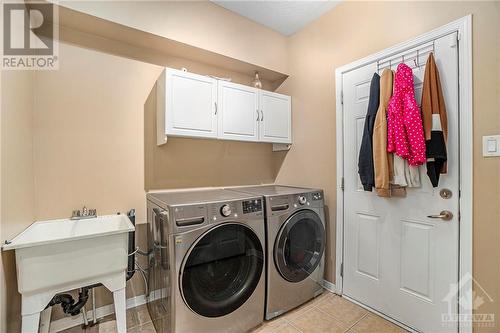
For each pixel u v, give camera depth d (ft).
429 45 5.21
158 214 5.31
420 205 5.33
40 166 5.40
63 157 5.68
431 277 5.15
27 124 4.93
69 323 5.65
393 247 5.82
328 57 7.43
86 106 5.98
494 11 4.35
